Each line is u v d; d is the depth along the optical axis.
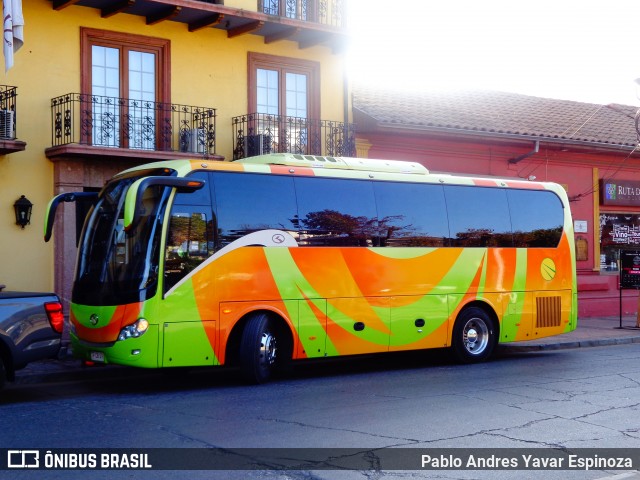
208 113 17.14
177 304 11.22
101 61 16.34
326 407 9.85
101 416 9.32
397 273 13.60
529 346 16.77
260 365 11.99
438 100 22.94
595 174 23.64
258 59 18.34
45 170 15.55
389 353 16.34
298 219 12.52
